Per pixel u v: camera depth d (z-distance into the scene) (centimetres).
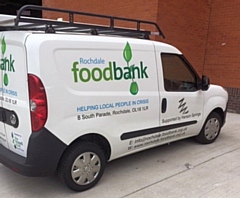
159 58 387
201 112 468
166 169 392
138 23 384
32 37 274
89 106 310
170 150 470
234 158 439
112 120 335
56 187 335
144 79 366
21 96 290
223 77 823
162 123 399
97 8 872
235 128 628
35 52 270
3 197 311
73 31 338
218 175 377
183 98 425
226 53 810
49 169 292
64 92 288
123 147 358
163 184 347
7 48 302
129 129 356
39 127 278
